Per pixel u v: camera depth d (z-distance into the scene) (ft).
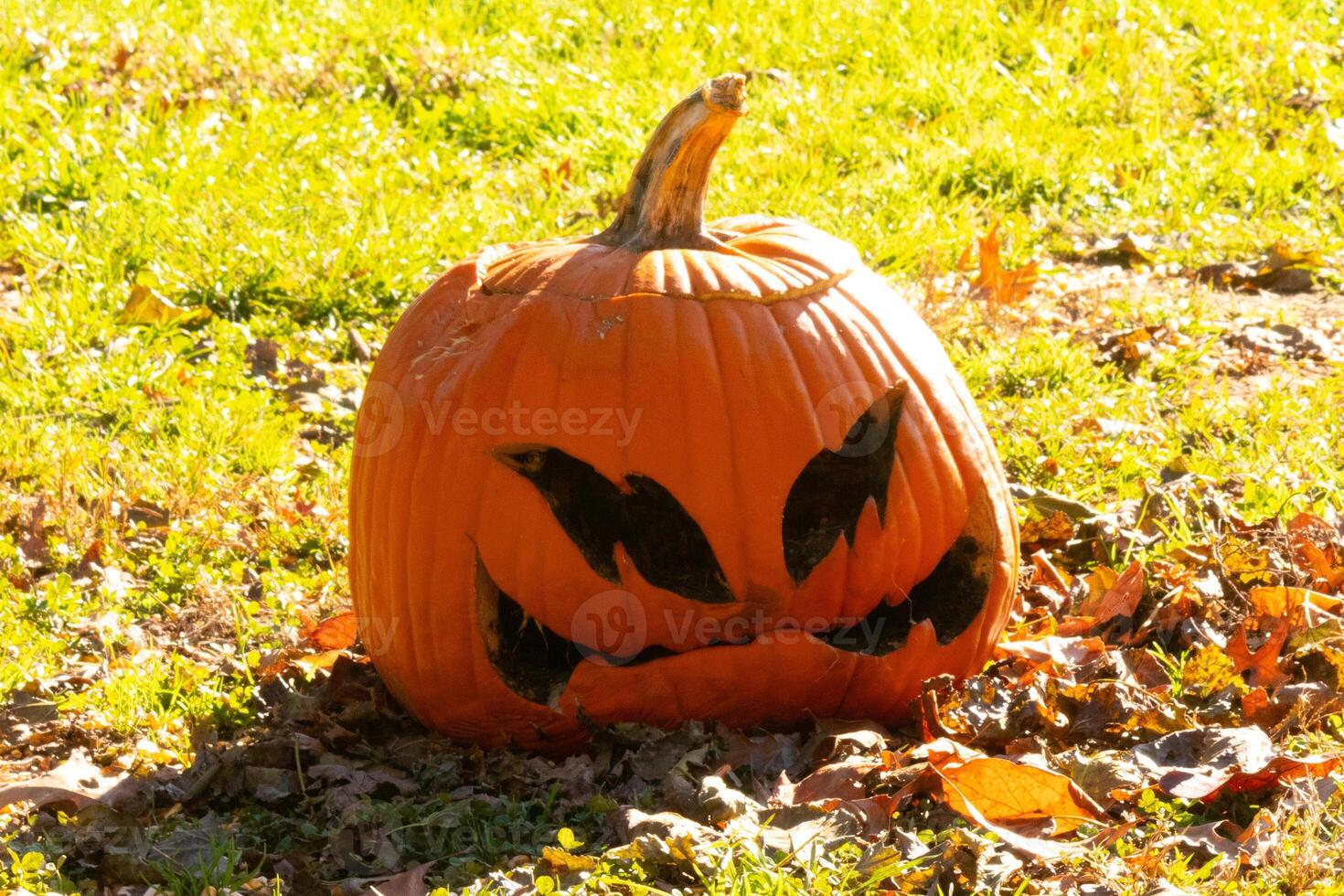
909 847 4.96
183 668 5.73
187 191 9.01
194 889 5.02
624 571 5.21
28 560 6.31
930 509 5.30
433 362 5.32
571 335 5.22
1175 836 5.01
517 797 5.22
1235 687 5.42
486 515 5.23
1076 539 6.11
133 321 7.67
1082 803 5.04
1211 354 7.43
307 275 8.09
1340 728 5.28
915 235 8.80
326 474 6.71
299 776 5.29
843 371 5.25
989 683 5.43
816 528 5.33
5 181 9.04
